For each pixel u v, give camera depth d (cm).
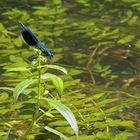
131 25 716
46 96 432
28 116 394
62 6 788
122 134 385
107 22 727
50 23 691
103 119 405
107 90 514
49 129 323
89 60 602
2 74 528
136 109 476
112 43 656
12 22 700
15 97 300
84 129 398
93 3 807
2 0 799
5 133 322
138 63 608
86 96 486
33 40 325
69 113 299
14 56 522
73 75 561
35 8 711
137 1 815
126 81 557
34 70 475
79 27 696
